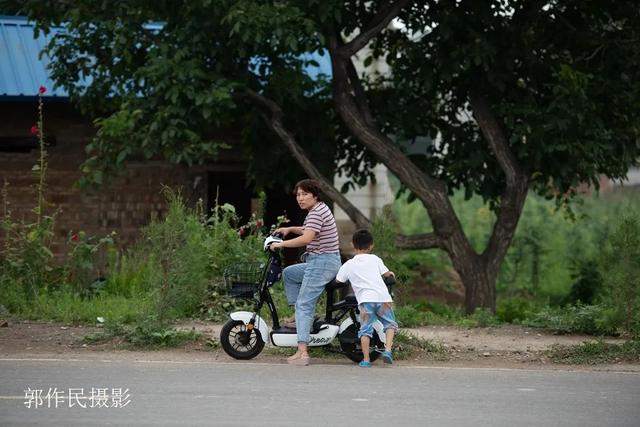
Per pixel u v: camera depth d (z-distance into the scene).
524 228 49.84
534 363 20.58
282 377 17.70
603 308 24.61
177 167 36.50
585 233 53.03
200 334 22.00
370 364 19.39
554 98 30.88
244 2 27.23
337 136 35.25
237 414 14.33
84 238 29.53
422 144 50.41
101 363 19.08
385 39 34.19
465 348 22.02
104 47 31.45
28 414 14.24
